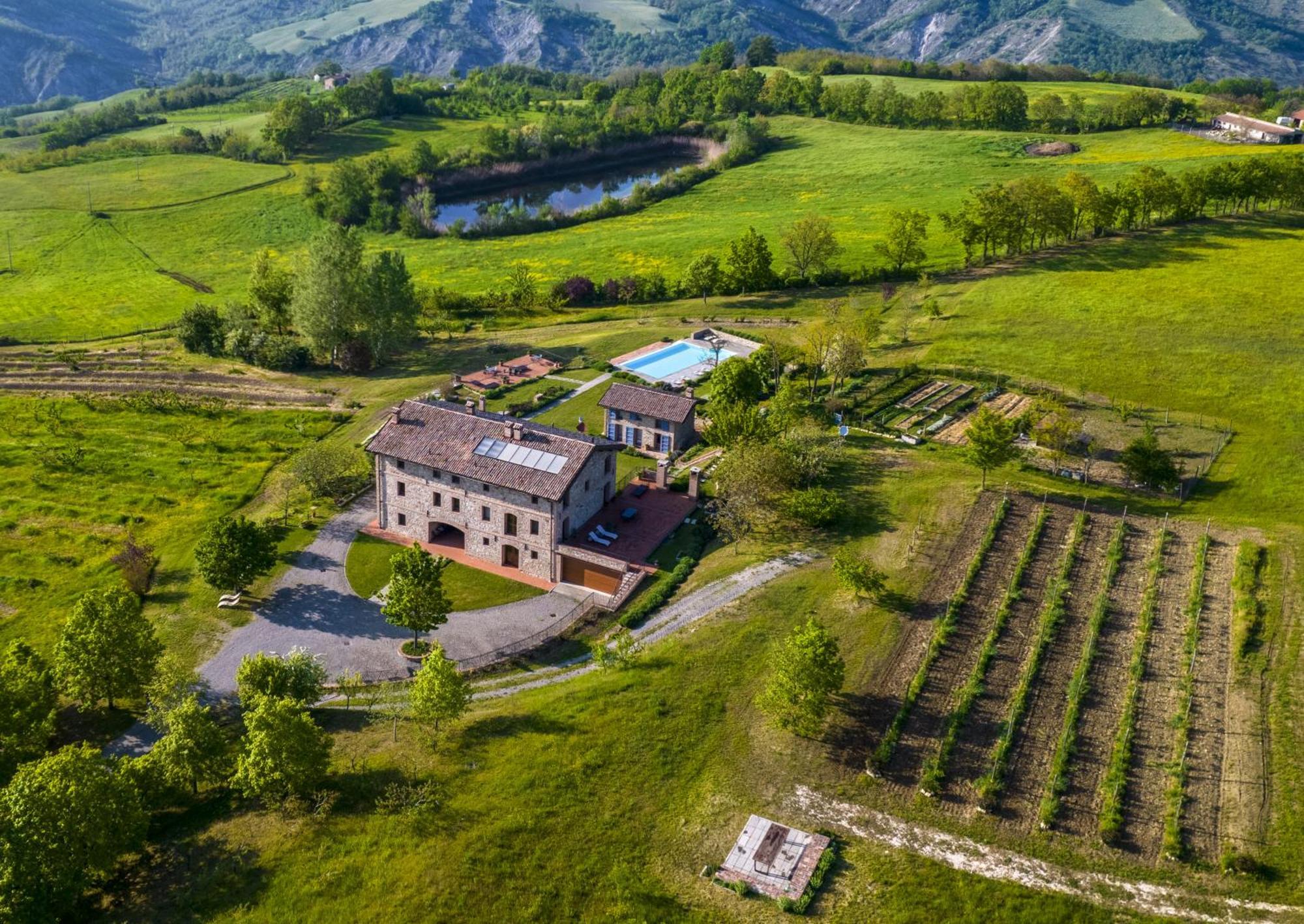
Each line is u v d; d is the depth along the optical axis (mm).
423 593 71188
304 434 112625
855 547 83000
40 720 64438
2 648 76375
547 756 60375
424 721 63281
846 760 60250
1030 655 68688
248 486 100875
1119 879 52000
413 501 89688
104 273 187750
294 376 131875
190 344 140750
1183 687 65062
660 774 59250
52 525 94188
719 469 89938
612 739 61812
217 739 59031
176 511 96438
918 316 138125
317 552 88500
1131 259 151500
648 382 122812
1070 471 94562
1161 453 88875
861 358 115125
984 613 73375
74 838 50500
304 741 56875
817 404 111250
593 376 126812
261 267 148375
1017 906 50438
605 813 56375
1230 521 84188
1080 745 60906
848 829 55375
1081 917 49812
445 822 55375
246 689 64750
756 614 74625
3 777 60062
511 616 79688
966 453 93375
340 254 131250
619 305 161250
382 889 51250
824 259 157875
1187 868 52562
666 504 93750
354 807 57000
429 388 124250
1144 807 56375
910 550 81500
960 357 121938
